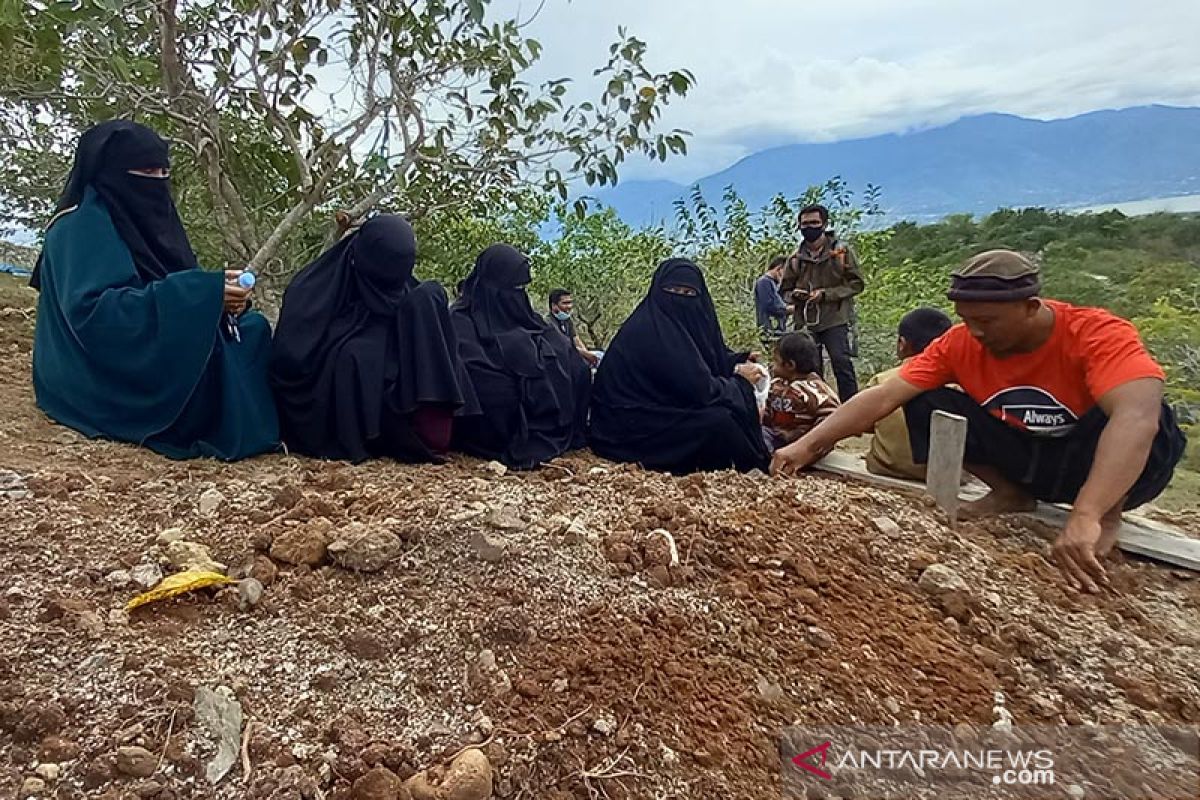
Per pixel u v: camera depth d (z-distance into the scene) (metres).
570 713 2.26
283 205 6.54
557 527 3.01
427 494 3.30
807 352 5.02
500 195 6.83
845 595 2.88
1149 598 3.38
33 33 4.79
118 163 3.98
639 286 10.47
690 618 2.62
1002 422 3.76
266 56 5.66
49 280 4.01
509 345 4.59
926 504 3.79
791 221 11.07
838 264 7.51
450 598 2.60
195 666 2.26
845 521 3.33
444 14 5.83
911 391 4.00
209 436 4.00
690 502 3.41
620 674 2.38
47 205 6.36
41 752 1.96
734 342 9.67
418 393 4.08
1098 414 3.52
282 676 2.28
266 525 2.91
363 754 2.04
